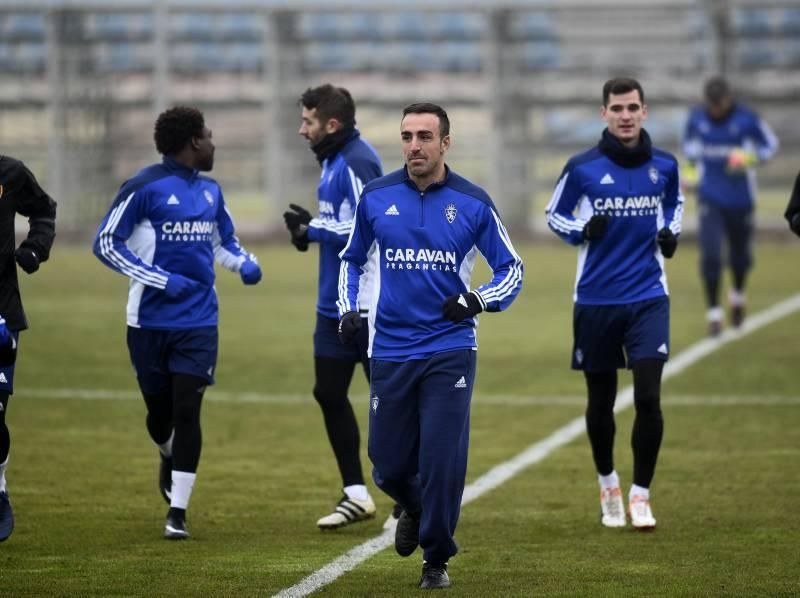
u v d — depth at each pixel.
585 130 95.62
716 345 51.03
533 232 93.88
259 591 22.50
